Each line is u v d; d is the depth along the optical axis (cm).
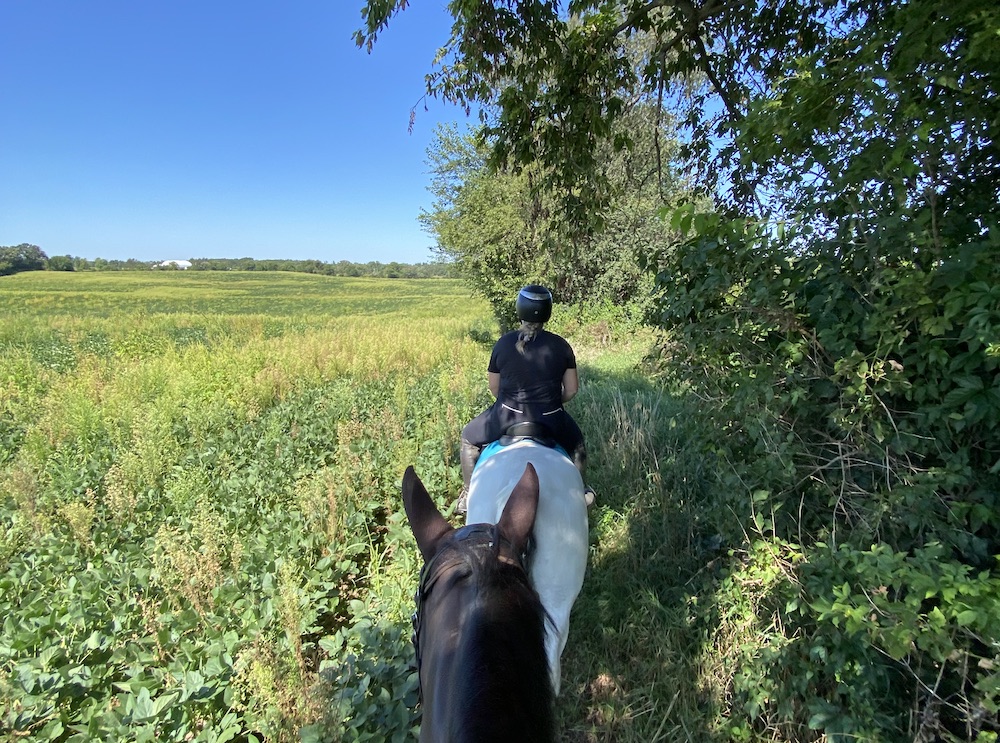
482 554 161
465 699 118
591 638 357
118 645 346
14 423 832
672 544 423
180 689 303
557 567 255
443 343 1589
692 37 501
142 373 1101
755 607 310
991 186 247
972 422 206
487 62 507
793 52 480
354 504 529
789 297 269
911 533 247
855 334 254
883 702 250
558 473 287
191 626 354
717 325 282
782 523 305
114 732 277
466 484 353
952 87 220
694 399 330
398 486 554
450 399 853
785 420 285
